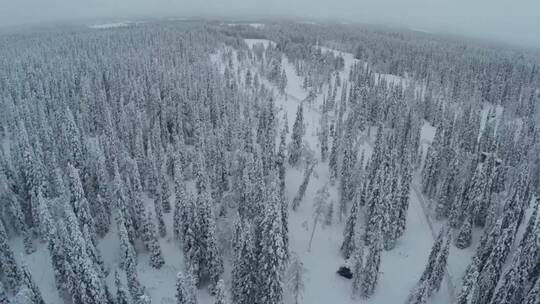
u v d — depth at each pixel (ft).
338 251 208.95
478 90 459.32
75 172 175.52
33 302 133.59
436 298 176.45
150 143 269.23
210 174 240.32
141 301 110.11
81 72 435.53
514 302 146.41
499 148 302.66
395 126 366.22
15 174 219.20
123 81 419.33
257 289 138.72
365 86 438.40
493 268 153.58
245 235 140.05
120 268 189.06
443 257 163.22
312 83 507.71
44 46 627.05
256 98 422.82
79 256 134.00
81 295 140.05
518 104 433.89
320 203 211.00
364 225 227.81
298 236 220.64
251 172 224.94
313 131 380.99
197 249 167.94
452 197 232.12
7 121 333.83
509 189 238.89
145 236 188.96
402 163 278.05
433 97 439.63
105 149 252.01
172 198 246.27
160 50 588.09
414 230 230.07
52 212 183.83
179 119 311.47
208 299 172.86
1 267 171.32
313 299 179.22
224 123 320.29
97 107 342.44
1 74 405.39
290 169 295.48
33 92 362.33
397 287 186.60
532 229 165.17
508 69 548.72
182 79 428.56
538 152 281.33
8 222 204.13
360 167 250.78
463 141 312.71
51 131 258.37
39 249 201.98
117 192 187.83
